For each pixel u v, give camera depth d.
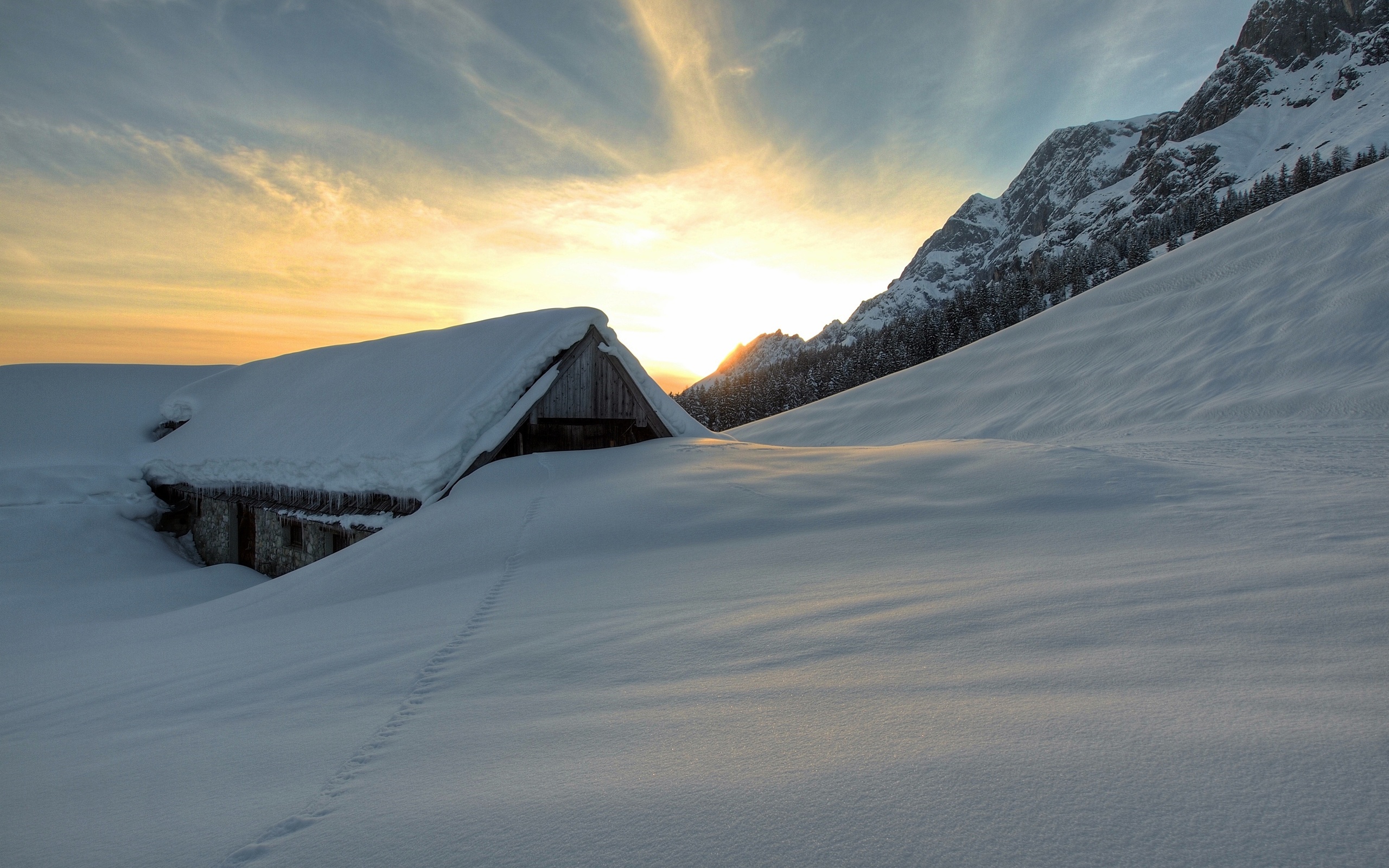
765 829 1.43
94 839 1.99
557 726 2.32
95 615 11.96
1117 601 3.09
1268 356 27.03
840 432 41.81
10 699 5.52
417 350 15.95
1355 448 13.80
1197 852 1.21
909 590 3.85
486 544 7.79
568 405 13.29
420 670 3.50
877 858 1.28
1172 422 24.80
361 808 1.86
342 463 12.27
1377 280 28.12
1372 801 1.30
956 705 2.04
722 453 11.88
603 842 1.46
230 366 26.91
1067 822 1.34
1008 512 6.41
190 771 2.50
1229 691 1.93
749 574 5.00
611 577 5.56
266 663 4.54
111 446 20.95
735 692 2.45
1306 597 2.86
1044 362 38.56
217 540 16.72
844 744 1.84
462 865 1.44
